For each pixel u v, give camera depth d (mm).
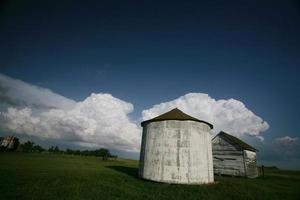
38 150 80125
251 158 27750
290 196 12992
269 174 34188
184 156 16031
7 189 11086
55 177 16312
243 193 12812
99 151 92125
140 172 18266
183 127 16781
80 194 10859
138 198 10477
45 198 9773
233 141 27375
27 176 16062
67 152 93125
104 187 12969
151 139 17656
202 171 16391
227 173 26781
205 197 11266
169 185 14578
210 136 19172
